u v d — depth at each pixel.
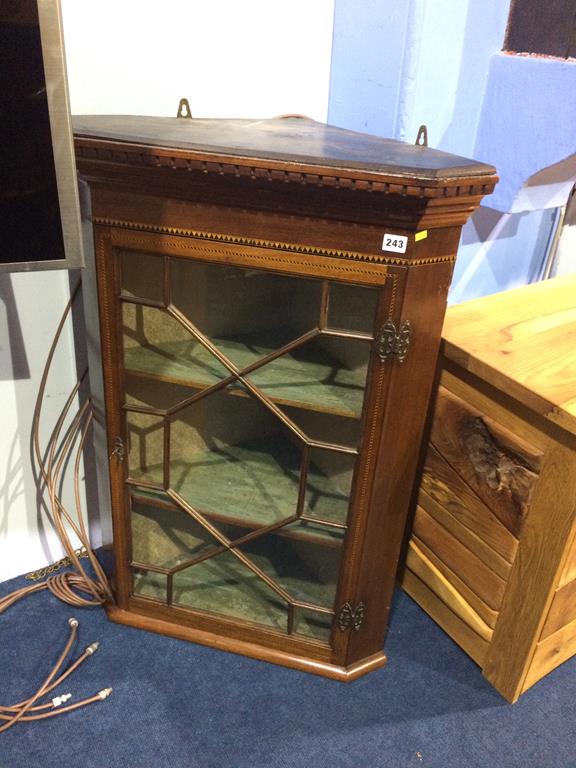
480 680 1.18
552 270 1.67
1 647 1.17
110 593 1.23
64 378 1.20
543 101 1.17
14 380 1.15
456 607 1.21
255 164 0.74
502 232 1.50
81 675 1.13
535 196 1.35
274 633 1.15
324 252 0.81
